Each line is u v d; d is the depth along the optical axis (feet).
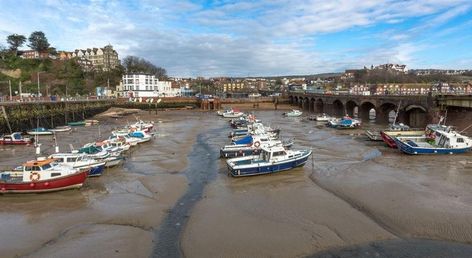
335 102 399.03
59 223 83.66
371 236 74.18
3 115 228.63
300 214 86.33
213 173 128.06
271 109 493.77
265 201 96.58
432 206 88.89
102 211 90.84
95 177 123.13
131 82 622.54
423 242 71.56
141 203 96.37
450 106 216.95
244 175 120.67
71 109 325.83
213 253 67.87
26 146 193.67
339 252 67.87
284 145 163.02
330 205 92.07
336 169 129.59
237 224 80.69
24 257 67.10
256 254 67.31
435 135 162.20
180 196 102.42
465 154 153.17
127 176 124.47
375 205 90.63
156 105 458.91
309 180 116.88
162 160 150.20
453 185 106.73
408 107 253.65
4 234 77.87
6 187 102.06
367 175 119.75
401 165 134.62
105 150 149.89
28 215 88.99
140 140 193.98
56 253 68.39
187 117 380.58
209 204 94.17
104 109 425.28
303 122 313.53
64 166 111.14
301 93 503.61
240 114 383.04
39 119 269.85
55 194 104.88
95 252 68.69
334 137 213.25
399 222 80.33
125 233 77.36
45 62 645.51
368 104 325.83
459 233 74.74
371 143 188.55
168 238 75.05
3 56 633.20
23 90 522.88
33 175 103.96
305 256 66.54
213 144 192.65
